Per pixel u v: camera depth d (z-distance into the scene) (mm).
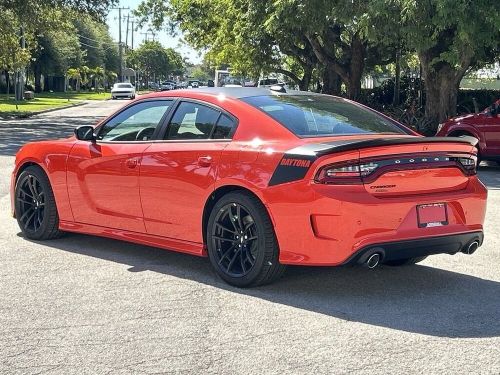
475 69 25578
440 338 4484
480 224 5668
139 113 6535
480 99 27281
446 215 5414
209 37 34656
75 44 75125
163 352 4250
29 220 7328
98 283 5727
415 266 6418
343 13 18953
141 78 141875
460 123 14781
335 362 4086
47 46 69750
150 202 6137
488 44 17828
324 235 5039
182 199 5871
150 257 6621
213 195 5672
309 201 5035
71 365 4059
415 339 4465
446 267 6406
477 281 5930
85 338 4484
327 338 4477
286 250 5250
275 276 5480
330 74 31609
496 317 4930
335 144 5129
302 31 24891
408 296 5438
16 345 4367
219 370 3977
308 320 4832
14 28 34969
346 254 5016
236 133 5703
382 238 5055
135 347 4332
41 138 21438
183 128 6105
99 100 63281
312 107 6066
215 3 29406
